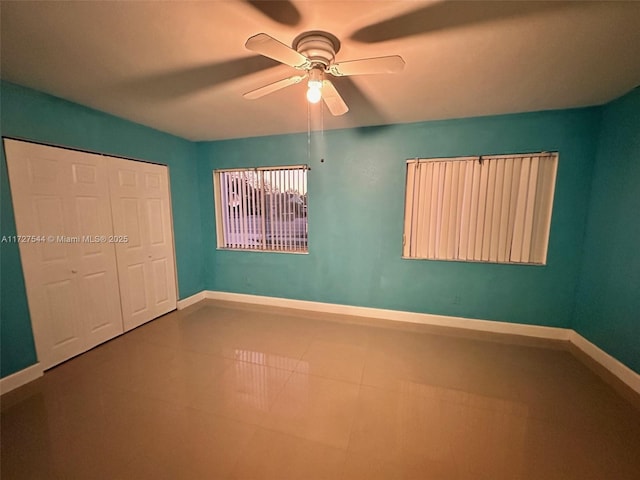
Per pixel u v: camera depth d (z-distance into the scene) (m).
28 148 2.20
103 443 1.65
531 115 2.72
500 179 2.89
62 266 2.46
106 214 2.82
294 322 3.36
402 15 1.34
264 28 1.44
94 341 2.74
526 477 1.44
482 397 2.04
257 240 3.95
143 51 1.66
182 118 2.92
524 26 1.42
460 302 3.18
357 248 3.48
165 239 3.55
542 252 2.88
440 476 1.45
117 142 2.89
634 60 1.73
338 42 1.56
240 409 1.92
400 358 2.55
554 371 2.35
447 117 2.91
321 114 2.79
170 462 1.53
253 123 3.10
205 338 2.95
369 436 1.70
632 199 2.18
